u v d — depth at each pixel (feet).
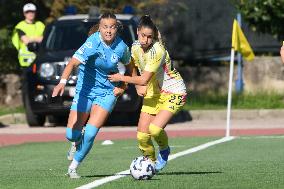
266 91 216.13
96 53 93.09
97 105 94.99
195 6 234.58
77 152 95.50
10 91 207.51
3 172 105.81
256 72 220.84
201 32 234.17
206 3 234.58
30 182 93.04
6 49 209.05
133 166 93.25
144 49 94.43
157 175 98.32
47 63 168.86
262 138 152.87
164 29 231.91
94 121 94.79
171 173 100.48
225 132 166.61
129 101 166.81
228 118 158.20
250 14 206.08
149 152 98.84
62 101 167.32
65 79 92.73
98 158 122.21
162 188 86.22
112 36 92.38
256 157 119.55
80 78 95.55
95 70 94.68
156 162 99.25
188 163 112.68
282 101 211.82
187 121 193.26
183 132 166.09
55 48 172.76
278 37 209.67
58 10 209.36
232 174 98.22
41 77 169.07
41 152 134.92
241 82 220.43
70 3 209.77
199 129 170.50
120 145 143.33
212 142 145.48
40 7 211.82
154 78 96.37
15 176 99.81
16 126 182.60
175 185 88.43
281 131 168.25
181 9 232.12
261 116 198.49
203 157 120.98
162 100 96.78
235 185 88.07
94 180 93.71
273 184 88.63
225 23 233.55
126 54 94.94
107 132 163.53
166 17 231.71
